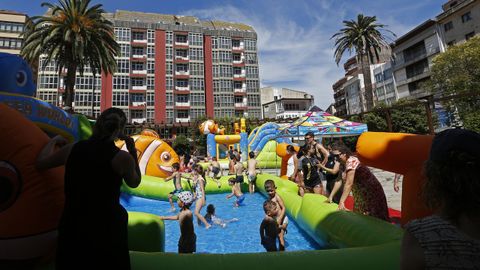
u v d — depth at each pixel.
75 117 5.58
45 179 2.53
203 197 7.15
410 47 44.25
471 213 1.08
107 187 1.98
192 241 4.63
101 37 23.03
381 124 29.20
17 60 3.91
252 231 6.41
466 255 1.03
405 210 3.90
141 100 51.66
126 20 52.97
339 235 4.17
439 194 1.16
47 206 2.54
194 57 55.91
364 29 30.38
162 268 2.61
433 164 1.19
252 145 21.02
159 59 53.34
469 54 26.02
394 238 3.29
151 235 3.59
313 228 5.05
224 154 25.69
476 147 1.11
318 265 2.69
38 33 21.62
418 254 1.11
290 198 7.08
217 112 56.12
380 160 4.14
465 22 35.78
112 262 1.93
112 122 2.12
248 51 60.38
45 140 2.72
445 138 1.20
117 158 2.04
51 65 47.06
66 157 2.23
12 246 2.42
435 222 1.13
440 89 29.03
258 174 11.70
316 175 6.80
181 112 54.16
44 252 2.55
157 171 10.88
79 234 1.90
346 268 2.67
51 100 46.41
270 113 70.19
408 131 28.59
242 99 58.66
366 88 30.41
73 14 21.45
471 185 1.06
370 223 3.88
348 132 12.00
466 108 25.31
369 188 4.58
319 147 7.01
